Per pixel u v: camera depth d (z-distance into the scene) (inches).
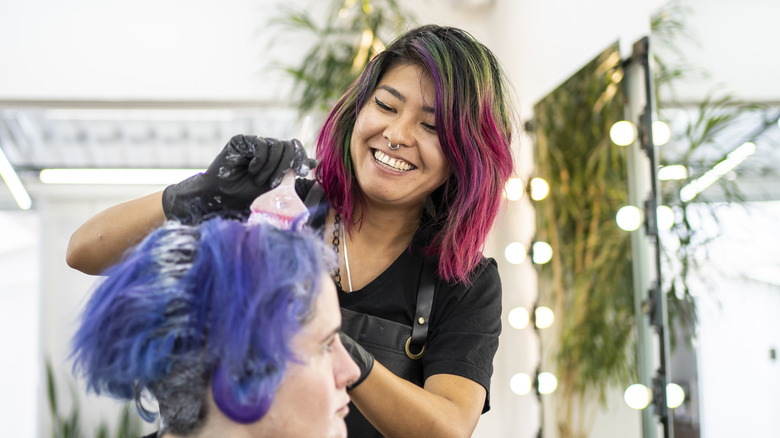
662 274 87.6
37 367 162.4
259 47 146.1
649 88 91.5
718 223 76.4
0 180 162.6
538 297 126.1
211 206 39.8
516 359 136.4
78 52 143.4
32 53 142.6
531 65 132.3
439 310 51.9
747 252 71.5
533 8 130.5
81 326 28.9
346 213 51.8
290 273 27.9
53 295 163.5
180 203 39.9
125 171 161.0
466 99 47.9
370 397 41.4
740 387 73.0
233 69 145.3
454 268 50.9
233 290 27.1
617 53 98.9
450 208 50.4
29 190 163.6
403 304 51.4
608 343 101.5
